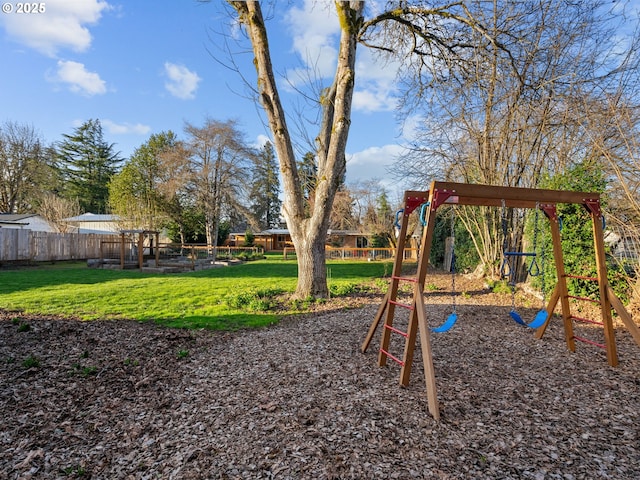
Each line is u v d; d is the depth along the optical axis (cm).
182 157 2533
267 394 306
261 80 732
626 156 607
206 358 409
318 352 414
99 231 2830
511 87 843
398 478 196
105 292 864
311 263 768
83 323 546
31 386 323
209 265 1859
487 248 1024
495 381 331
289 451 222
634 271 557
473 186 333
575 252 604
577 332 499
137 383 336
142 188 2834
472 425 252
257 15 711
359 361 385
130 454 227
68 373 355
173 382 341
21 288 918
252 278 1230
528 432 243
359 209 3158
